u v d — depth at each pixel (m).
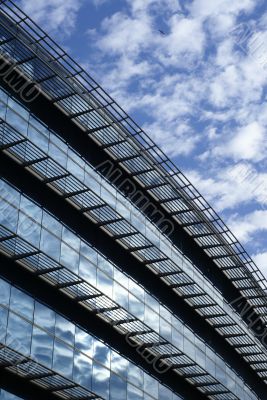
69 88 43.09
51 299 38.03
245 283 57.53
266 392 61.81
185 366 47.06
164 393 45.84
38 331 36.16
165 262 48.66
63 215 40.81
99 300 41.00
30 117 40.44
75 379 37.62
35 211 38.59
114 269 44.00
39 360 35.53
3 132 37.56
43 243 38.34
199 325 53.00
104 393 39.62
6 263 35.91
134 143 47.69
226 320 55.06
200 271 54.56
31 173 38.91
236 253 54.75
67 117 43.03
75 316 39.47
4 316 34.38
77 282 37.91
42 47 41.16
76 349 38.53
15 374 34.41
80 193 41.16
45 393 36.31
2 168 37.53
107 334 41.72
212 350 53.72
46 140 41.12
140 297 45.81
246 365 59.19
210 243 54.50
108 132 45.78
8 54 39.34
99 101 44.66
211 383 49.00
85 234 42.25
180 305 50.91
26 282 36.69
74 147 43.50
